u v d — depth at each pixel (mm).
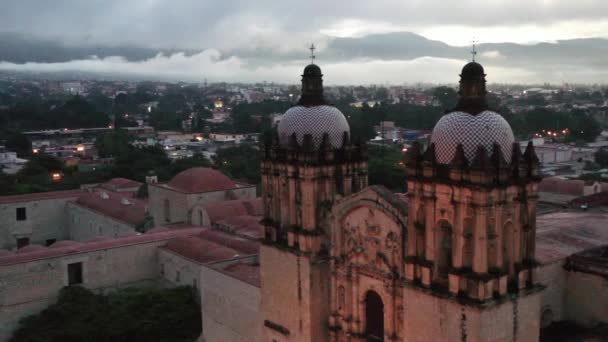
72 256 97500
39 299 94750
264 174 62750
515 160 44188
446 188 44375
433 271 46219
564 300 64000
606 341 56531
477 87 46406
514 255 45250
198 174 121875
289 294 60469
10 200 144250
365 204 52750
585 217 80625
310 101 60312
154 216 127812
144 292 95875
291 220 59500
